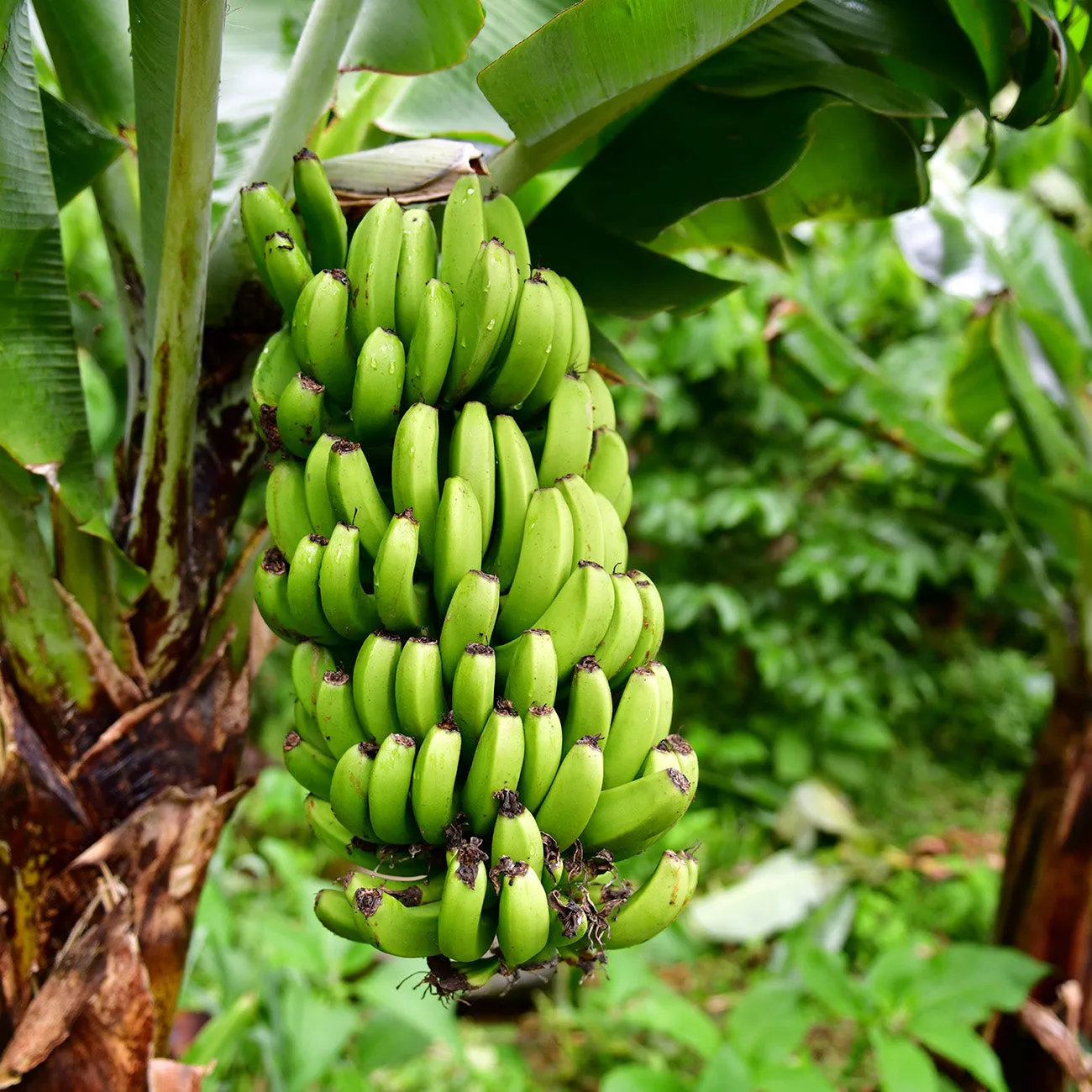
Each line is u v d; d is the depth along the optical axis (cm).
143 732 149
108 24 158
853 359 288
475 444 123
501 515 125
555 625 120
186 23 121
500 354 128
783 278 457
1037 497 276
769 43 157
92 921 146
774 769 524
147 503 148
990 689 569
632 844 120
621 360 173
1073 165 338
